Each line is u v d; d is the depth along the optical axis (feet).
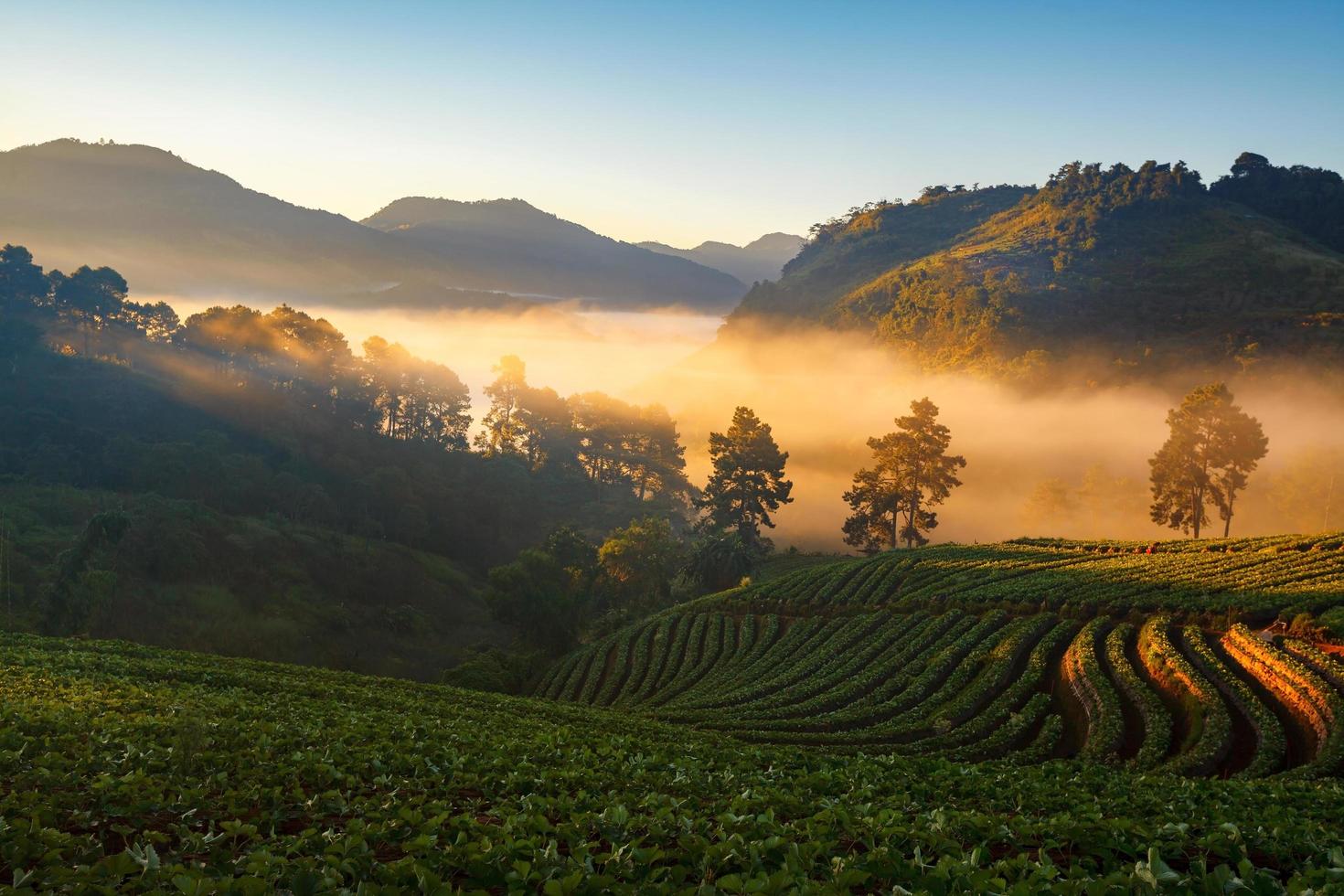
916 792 65.98
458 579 382.42
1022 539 314.35
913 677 187.93
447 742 85.92
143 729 77.71
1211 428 353.72
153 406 402.72
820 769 85.20
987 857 40.57
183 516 310.65
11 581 256.11
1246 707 143.43
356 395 470.80
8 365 400.06
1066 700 163.02
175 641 250.98
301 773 62.23
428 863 37.58
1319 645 169.17
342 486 408.87
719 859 38.50
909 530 400.67
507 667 256.52
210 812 49.73
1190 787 74.59
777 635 244.63
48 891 33.88
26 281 484.33
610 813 47.06
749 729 167.22
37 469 336.90
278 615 287.48
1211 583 218.79
